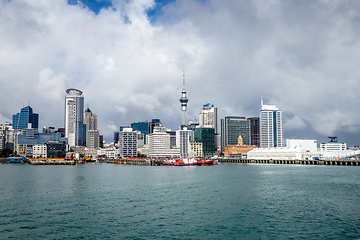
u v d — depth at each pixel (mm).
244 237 80188
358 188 152875
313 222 92062
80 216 98750
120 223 91625
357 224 89688
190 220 94938
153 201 122500
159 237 80125
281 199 125938
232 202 120625
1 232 83188
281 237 79875
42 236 80438
